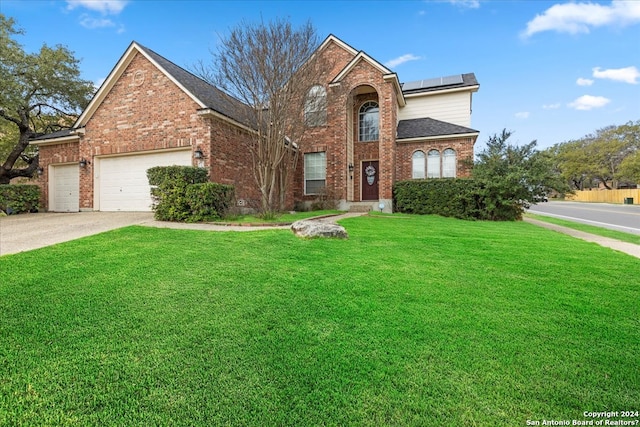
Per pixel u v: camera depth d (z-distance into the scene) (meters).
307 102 13.48
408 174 17.94
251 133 12.29
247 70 10.65
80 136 13.77
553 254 6.41
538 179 13.58
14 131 21.08
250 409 2.09
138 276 4.51
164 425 1.96
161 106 12.52
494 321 3.33
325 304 3.70
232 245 6.39
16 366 2.50
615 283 4.62
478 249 6.75
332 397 2.20
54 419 2.00
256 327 3.14
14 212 13.47
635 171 43.28
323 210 16.47
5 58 17.08
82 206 13.72
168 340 2.88
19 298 3.73
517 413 2.07
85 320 3.24
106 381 2.34
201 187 9.71
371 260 5.57
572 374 2.46
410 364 2.57
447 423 1.98
